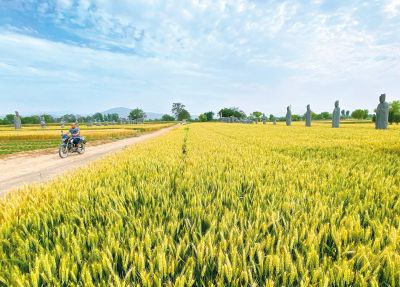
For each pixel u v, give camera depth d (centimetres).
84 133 3331
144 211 270
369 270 154
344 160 595
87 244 213
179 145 1107
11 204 325
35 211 280
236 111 13325
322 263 168
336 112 3219
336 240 190
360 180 388
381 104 2475
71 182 435
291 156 736
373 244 187
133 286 155
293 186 349
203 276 163
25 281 158
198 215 256
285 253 171
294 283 163
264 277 165
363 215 257
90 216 277
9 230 242
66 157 1468
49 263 176
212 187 365
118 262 187
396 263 156
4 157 1493
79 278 167
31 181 857
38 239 229
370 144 948
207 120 15112
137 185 389
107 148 1947
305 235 209
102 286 157
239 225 242
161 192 345
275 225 219
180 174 462
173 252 190
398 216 240
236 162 584
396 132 1805
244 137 1623
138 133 4047
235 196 315
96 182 417
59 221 270
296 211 258
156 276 157
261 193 317
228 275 153
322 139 1281
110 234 211
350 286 149
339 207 258
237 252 178
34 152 1756
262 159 616
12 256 192
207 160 630
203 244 184
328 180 392
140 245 201
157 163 591
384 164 527
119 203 293
